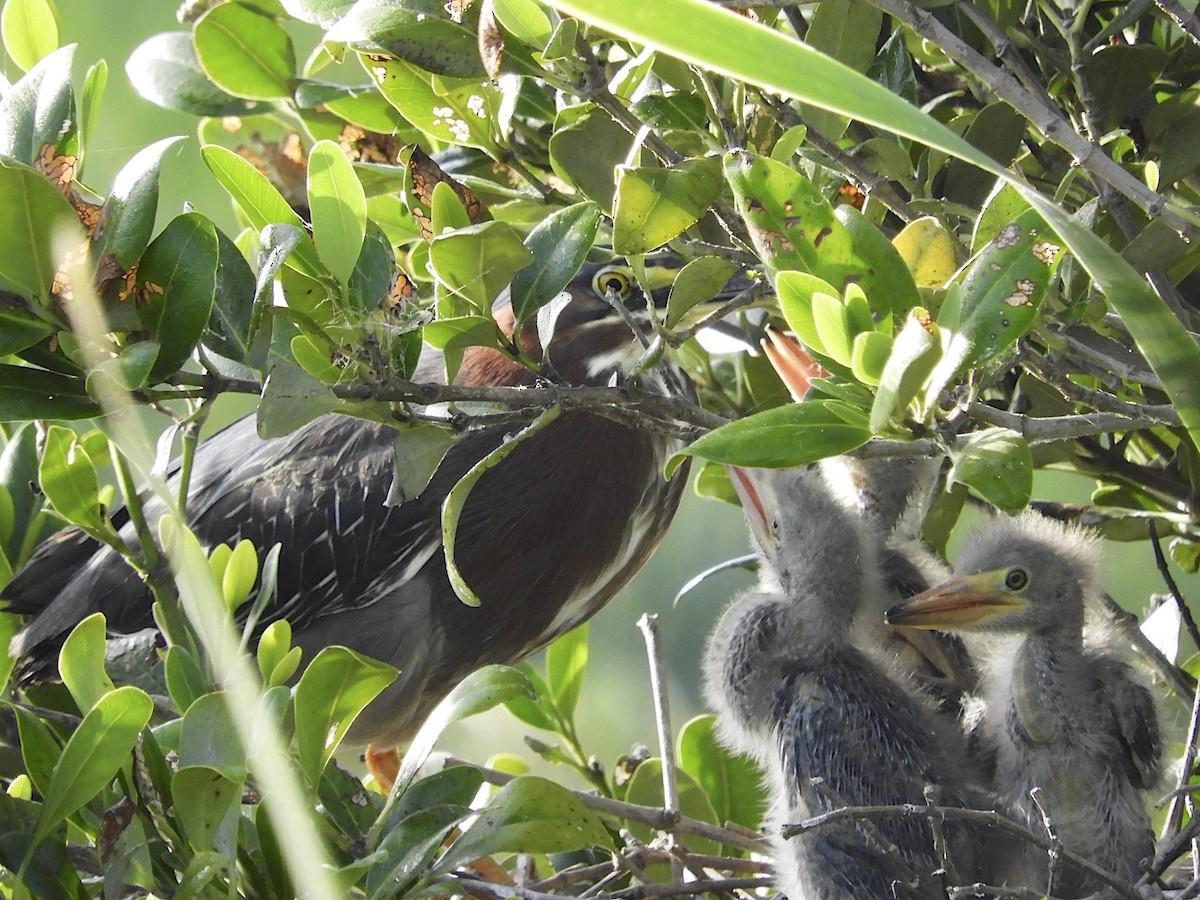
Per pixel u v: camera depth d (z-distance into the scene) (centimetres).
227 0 691
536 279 490
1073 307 531
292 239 462
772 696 700
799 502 740
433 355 909
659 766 791
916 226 491
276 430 434
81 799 474
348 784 568
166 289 463
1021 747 650
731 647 728
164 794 514
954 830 641
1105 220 622
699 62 341
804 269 434
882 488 810
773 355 720
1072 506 777
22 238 450
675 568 1316
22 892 498
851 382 418
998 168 359
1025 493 375
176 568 566
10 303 457
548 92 693
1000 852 652
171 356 464
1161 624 771
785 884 658
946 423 407
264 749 493
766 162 432
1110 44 630
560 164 576
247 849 549
